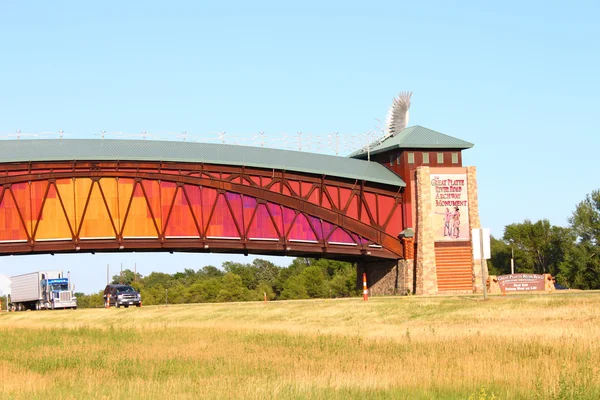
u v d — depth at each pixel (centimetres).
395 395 2508
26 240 8150
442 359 3173
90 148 8362
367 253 9194
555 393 2439
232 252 9025
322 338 4225
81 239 8238
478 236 5775
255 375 3030
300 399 2472
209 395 2573
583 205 14088
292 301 7819
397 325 5088
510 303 5378
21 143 8369
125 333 5056
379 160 9950
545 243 15362
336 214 9081
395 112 10156
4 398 2614
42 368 3472
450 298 6456
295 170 8875
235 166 8694
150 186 8419
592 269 13662
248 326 5344
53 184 8200
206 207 8562
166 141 8731
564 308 4891
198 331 4962
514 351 3278
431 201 9306
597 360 2989
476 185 9444
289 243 8831
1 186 8088
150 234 8400
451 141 9538
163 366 3359
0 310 10106
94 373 3247
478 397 2436
